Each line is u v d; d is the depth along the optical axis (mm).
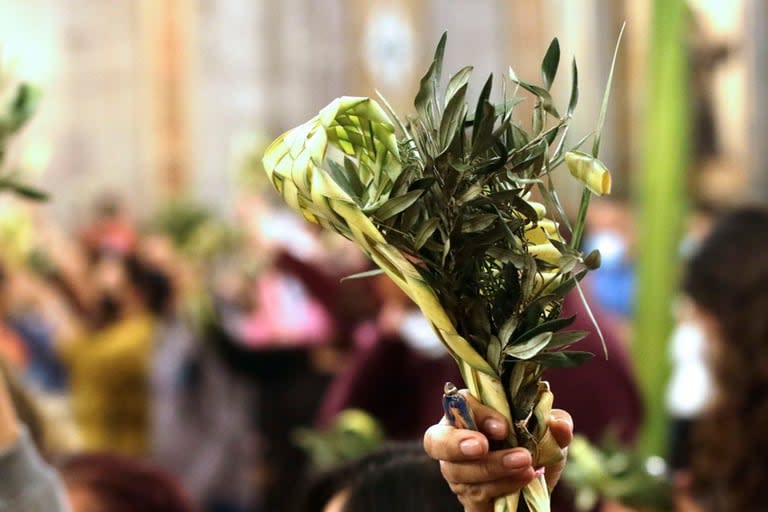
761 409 2209
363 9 15531
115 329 5883
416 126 1022
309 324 6141
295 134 998
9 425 1620
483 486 998
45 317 6246
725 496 2225
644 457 2455
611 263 6551
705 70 8781
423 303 993
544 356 1005
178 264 6859
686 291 2396
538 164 1011
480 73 15625
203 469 5750
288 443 6000
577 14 10180
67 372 6133
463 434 988
